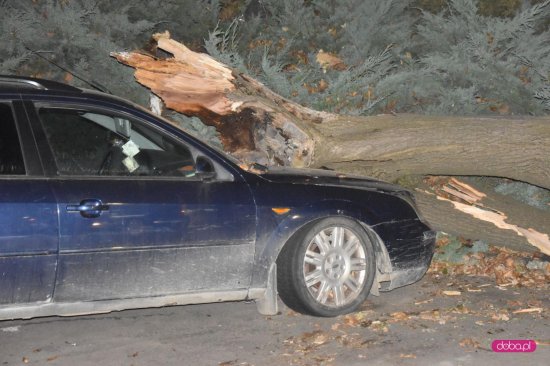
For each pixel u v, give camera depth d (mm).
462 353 4906
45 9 9852
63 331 5367
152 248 5004
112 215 4883
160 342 5148
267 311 5520
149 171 5172
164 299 5113
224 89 7172
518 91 9281
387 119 7461
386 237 5875
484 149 7066
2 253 4559
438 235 7820
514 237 7352
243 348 5023
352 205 5691
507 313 5820
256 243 5344
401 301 6152
